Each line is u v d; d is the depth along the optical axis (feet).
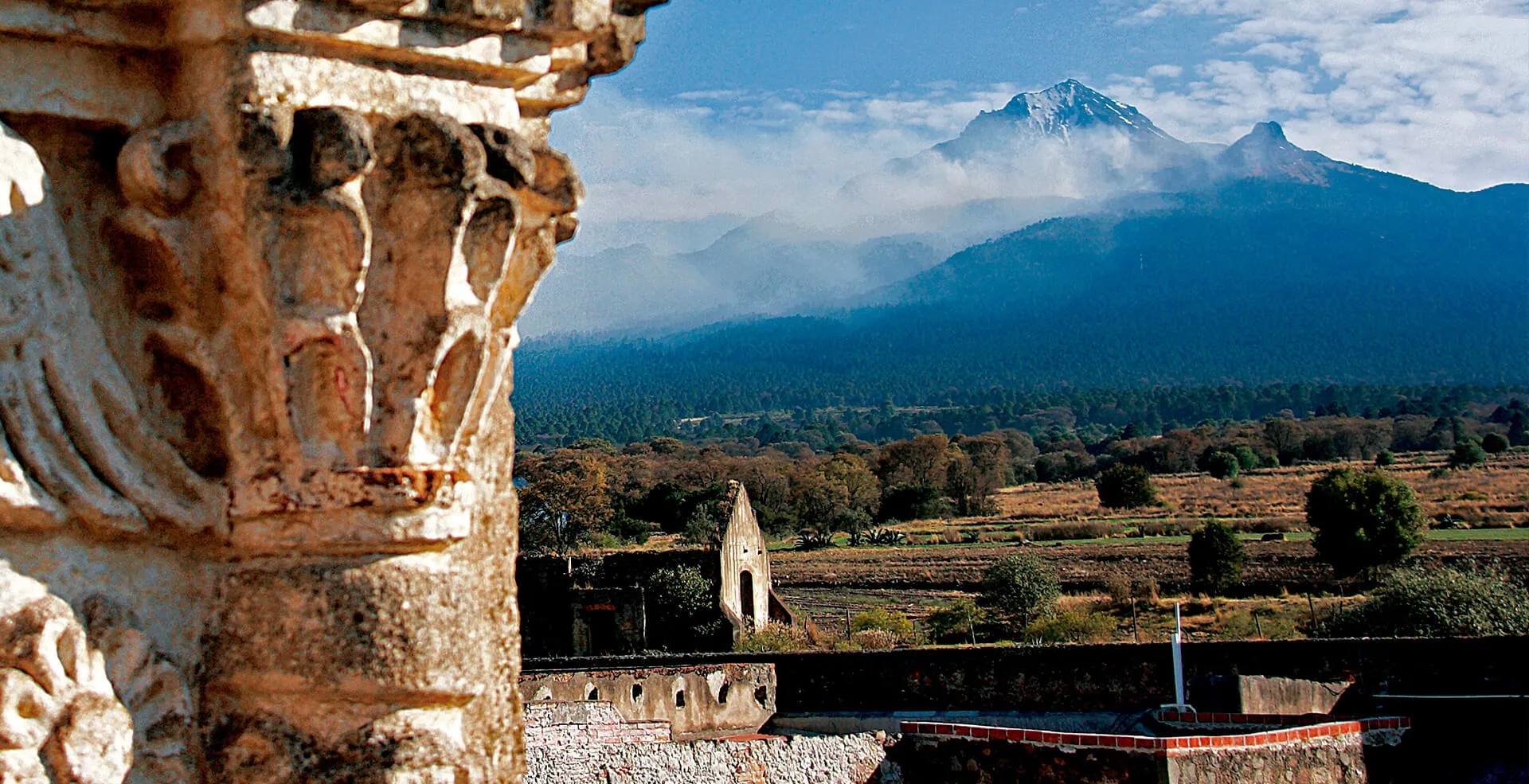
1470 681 63.00
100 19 11.54
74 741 11.06
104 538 11.50
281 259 11.33
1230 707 63.77
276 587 11.58
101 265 11.71
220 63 11.50
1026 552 273.13
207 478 11.89
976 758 55.77
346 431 11.51
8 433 11.02
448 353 11.82
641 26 13.98
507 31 12.53
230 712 11.79
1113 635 170.40
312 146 11.23
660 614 167.32
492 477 13.08
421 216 11.51
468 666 12.00
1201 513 353.31
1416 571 141.49
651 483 347.77
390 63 12.13
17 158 11.23
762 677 81.30
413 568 11.76
